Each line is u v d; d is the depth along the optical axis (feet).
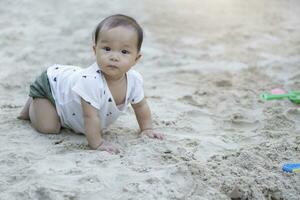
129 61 11.93
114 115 12.60
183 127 13.99
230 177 10.94
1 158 11.34
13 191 9.97
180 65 20.99
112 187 10.19
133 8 29.53
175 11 29.32
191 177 10.74
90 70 12.14
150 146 12.12
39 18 27.04
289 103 16.46
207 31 26.13
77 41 23.54
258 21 28.07
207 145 12.66
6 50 21.74
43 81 12.85
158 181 10.37
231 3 31.60
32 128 13.23
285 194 10.91
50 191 9.87
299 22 28.12
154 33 25.43
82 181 10.30
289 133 13.80
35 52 21.57
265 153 12.30
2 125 13.33
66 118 12.67
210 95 17.20
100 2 30.35
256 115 15.30
